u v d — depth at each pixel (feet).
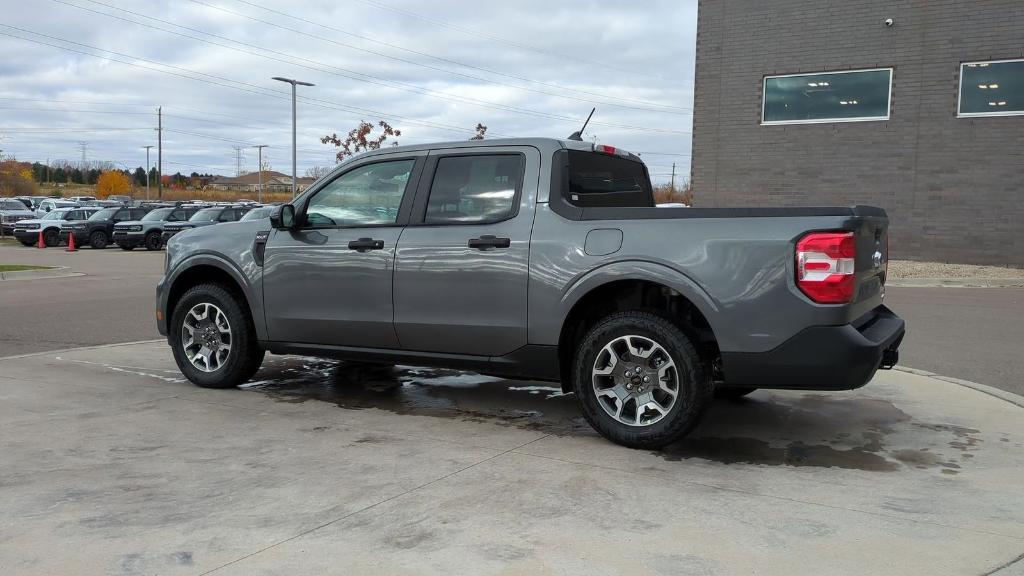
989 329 30.73
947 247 53.57
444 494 12.71
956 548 10.63
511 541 10.84
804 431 16.83
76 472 13.75
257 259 19.66
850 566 10.07
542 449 15.35
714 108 59.93
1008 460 14.71
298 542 10.78
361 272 18.15
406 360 18.02
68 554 10.38
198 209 102.99
